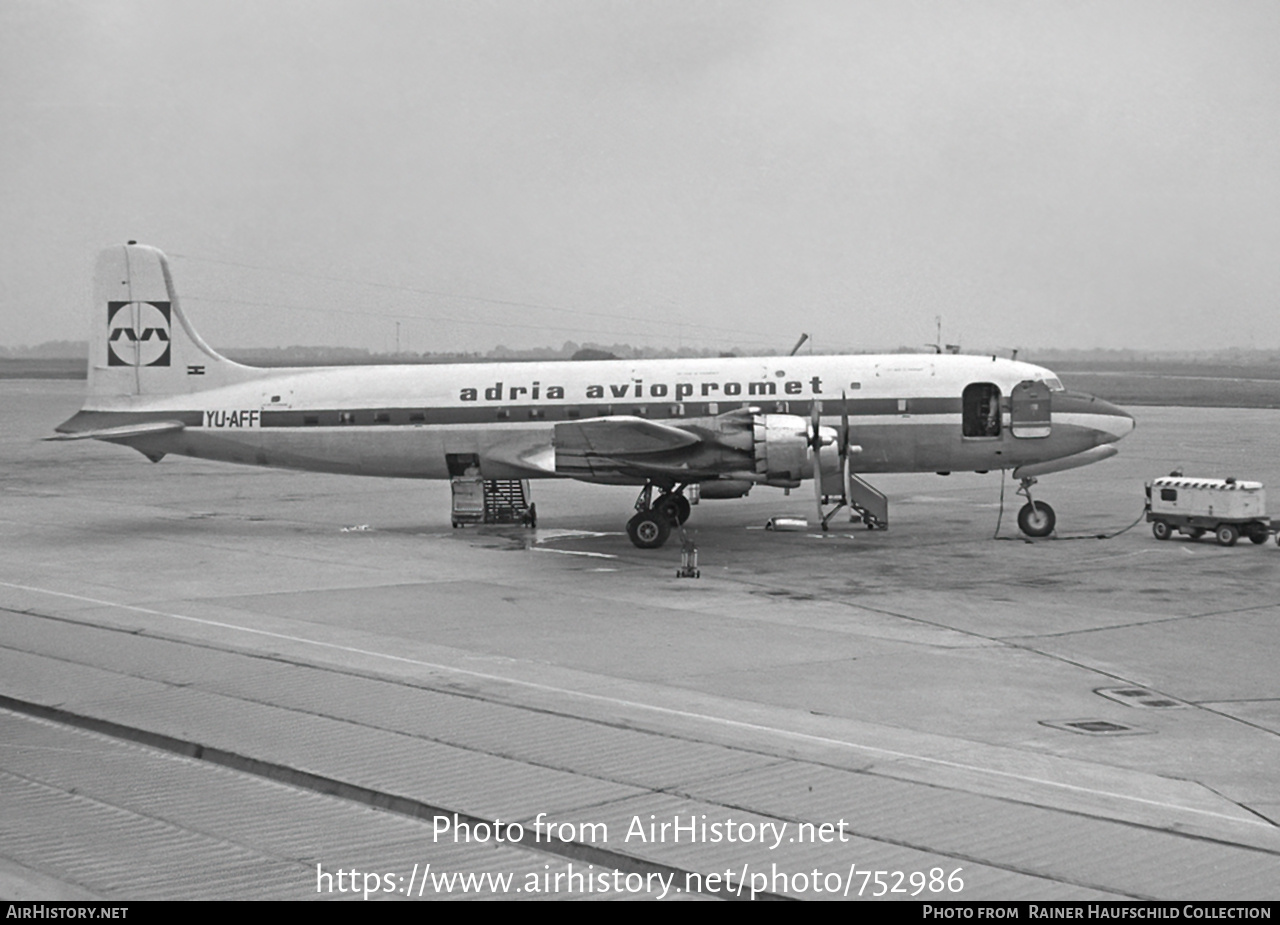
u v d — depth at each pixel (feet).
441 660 62.95
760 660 63.31
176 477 175.42
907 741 48.93
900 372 110.52
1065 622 73.20
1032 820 39.86
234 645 66.33
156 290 119.14
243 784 44.50
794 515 125.80
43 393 444.96
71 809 42.11
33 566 95.35
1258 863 36.42
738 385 111.34
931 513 128.77
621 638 68.59
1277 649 66.13
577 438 98.73
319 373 118.32
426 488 160.35
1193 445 215.51
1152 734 50.47
